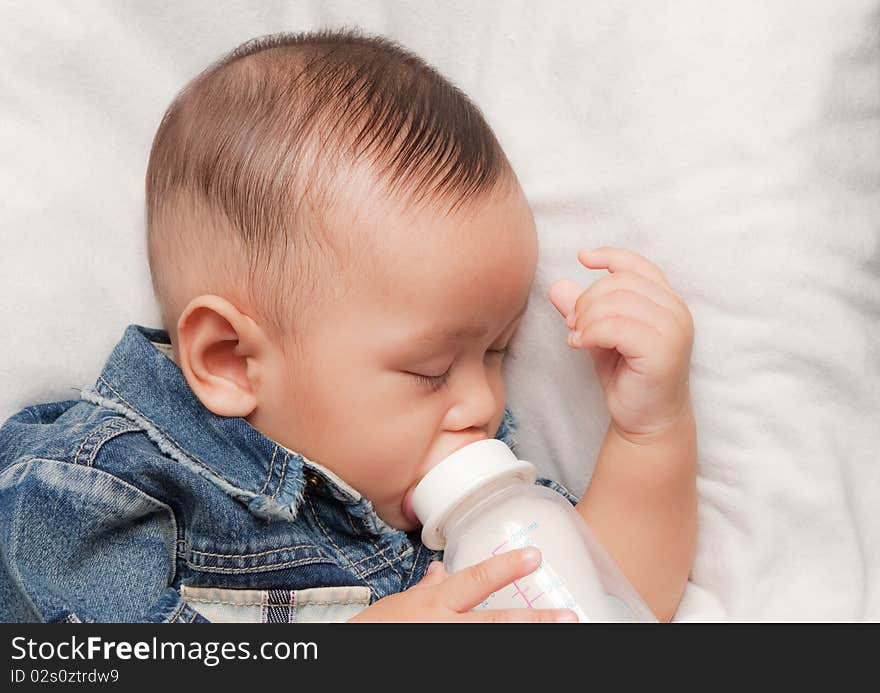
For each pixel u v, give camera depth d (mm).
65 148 1117
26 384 1102
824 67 980
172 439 1021
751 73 987
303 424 1016
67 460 972
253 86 1019
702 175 1004
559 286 1062
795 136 983
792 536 1035
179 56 1164
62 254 1104
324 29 1172
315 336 982
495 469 938
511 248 999
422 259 961
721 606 1071
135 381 1049
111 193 1131
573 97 1063
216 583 1020
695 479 1062
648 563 1064
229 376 1033
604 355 1079
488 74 1108
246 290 992
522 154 1094
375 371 983
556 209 1082
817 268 991
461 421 1019
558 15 1063
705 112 998
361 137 975
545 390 1143
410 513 1072
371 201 960
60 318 1104
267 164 976
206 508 1010
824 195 991
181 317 1004
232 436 1028
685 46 1003
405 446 1008
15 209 1088
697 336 1033
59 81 1119
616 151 1040
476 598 860
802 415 1018
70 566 948
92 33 1121
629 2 1024
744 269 997
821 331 998
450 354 998
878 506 1033
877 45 992
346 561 1086
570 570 915
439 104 1017
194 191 1012
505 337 1079
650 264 1032
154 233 1063
